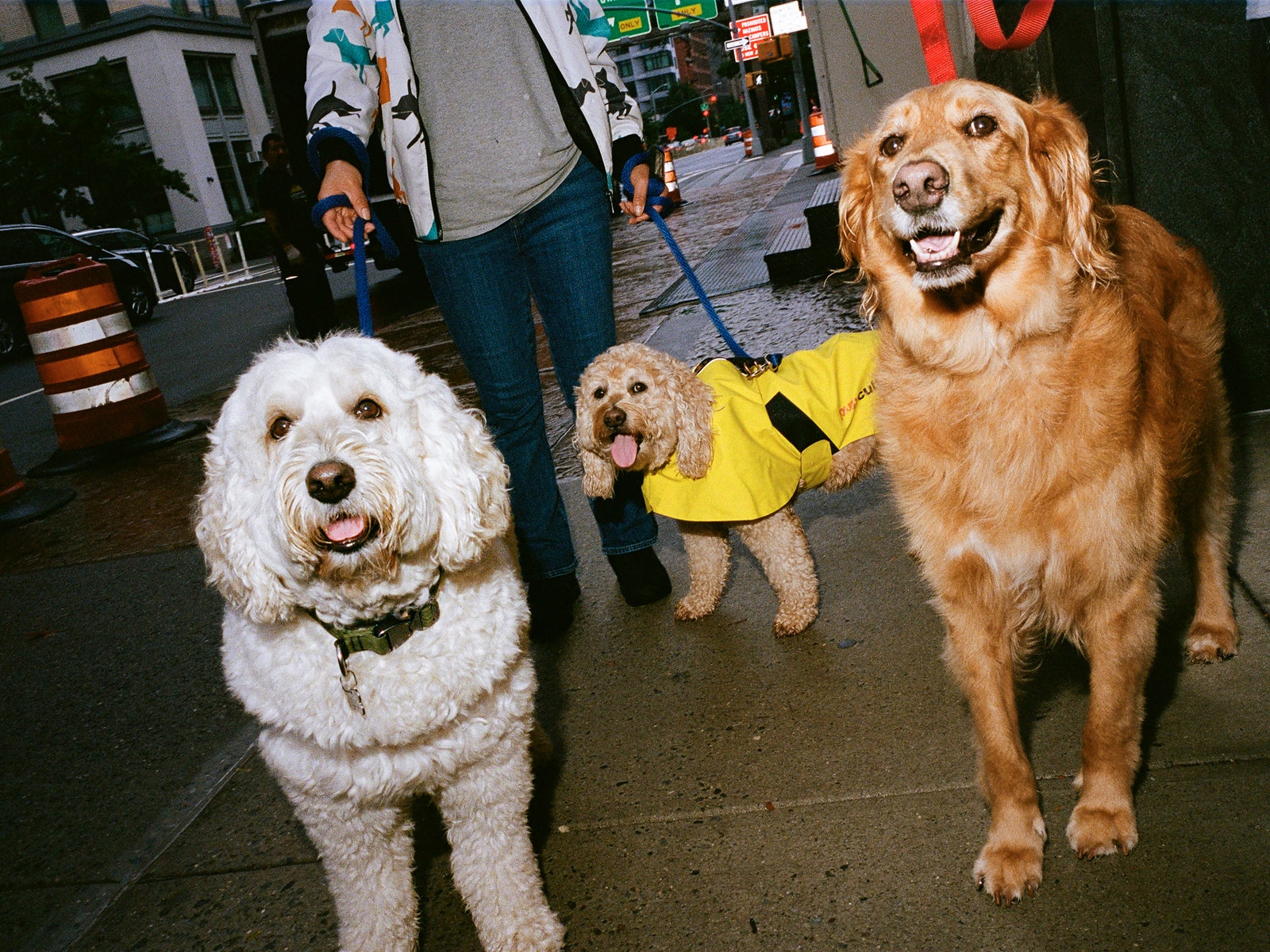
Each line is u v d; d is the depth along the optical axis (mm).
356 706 1856
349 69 2803
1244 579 2818
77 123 32938
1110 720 2055
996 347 2047
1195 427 2441
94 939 2285
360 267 2531
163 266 21219
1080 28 3572
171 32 38625
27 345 14477
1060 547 2061
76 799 2896
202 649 3727
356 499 1746
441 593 1942
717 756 2574
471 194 2980
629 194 3367
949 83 2164
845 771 2398
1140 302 2336
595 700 2975
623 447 3107
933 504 2176
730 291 8211
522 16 2936
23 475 6930
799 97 20453
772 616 3316
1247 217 3516
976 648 2178
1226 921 1758
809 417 3266
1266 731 2225
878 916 1947
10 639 4133
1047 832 2096
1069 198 2055
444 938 2166
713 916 2033
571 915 2123
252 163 43438
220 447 1981
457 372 7258
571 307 3250
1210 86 3398
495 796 2047
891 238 2209
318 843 2023
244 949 2182
